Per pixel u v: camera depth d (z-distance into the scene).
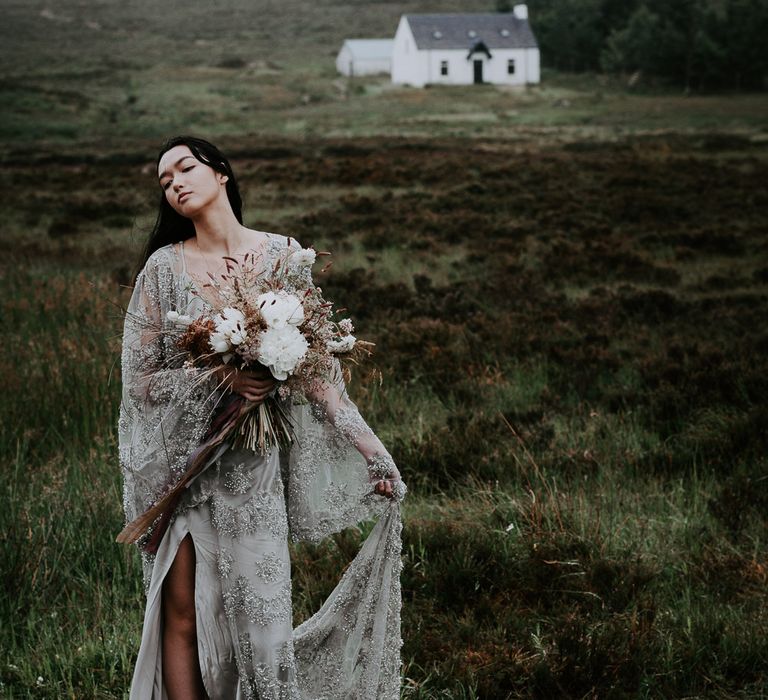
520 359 8.69
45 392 6.89
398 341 8.98
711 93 86.75
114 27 144.12
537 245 15.54
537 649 3.84
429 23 91.50
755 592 4.31
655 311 10.59
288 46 128.25
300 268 3.05
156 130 58.59
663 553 4.67
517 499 5.21
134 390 2.96
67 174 29.77
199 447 2.89
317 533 3.21
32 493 5.24
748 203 20.53
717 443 6.18
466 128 56.44
